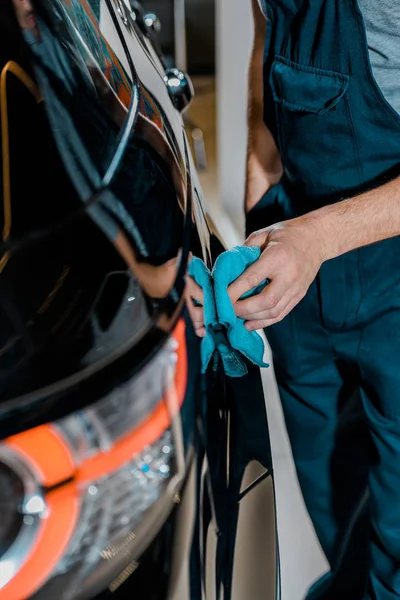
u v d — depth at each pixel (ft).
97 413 2.55
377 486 4.94
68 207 2.78
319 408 5.26
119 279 2.76
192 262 3.23
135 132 3.29
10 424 2.44
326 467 5.57
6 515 2.42
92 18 3.59
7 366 2.50
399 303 4.45
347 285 4.48
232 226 7.82
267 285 3.59
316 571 5.65
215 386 3.22
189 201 3.49
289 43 4.20
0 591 2.41
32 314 2.57
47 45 3.03
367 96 3.98
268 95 4.66
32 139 2.79
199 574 2.97
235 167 8.35
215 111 10.24
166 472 2.75
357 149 4.17
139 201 3.04
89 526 2.54
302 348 4.98
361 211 3.96
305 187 4.54
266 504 3.76
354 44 3.88
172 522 2.80
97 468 2.54
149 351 2.73
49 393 2.50
